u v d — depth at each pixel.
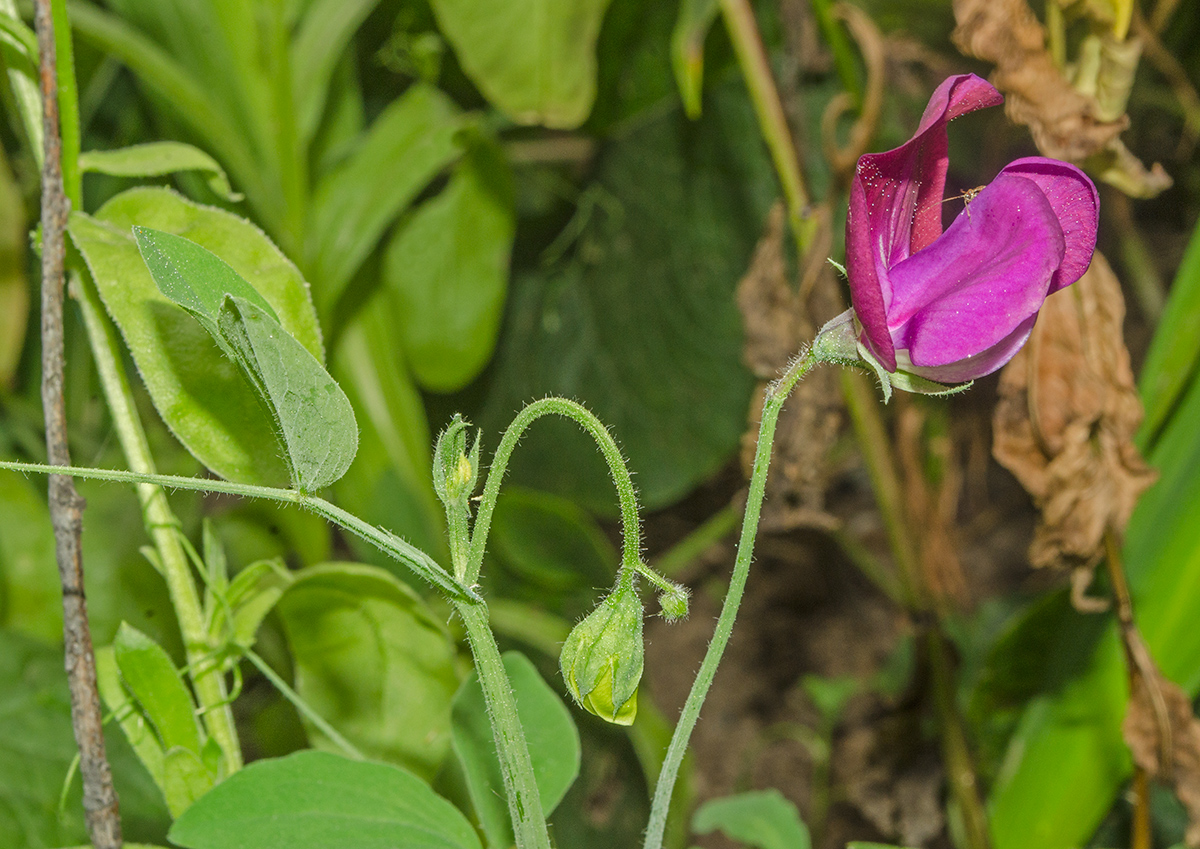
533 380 0.78
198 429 0.39
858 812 0.70
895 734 0.56
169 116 0.52
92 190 0.60
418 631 0.42
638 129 0.73
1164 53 0.55
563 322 0.77
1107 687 0.48
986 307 0.35
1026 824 0.50
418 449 0.61
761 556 0.81
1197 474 0.46
